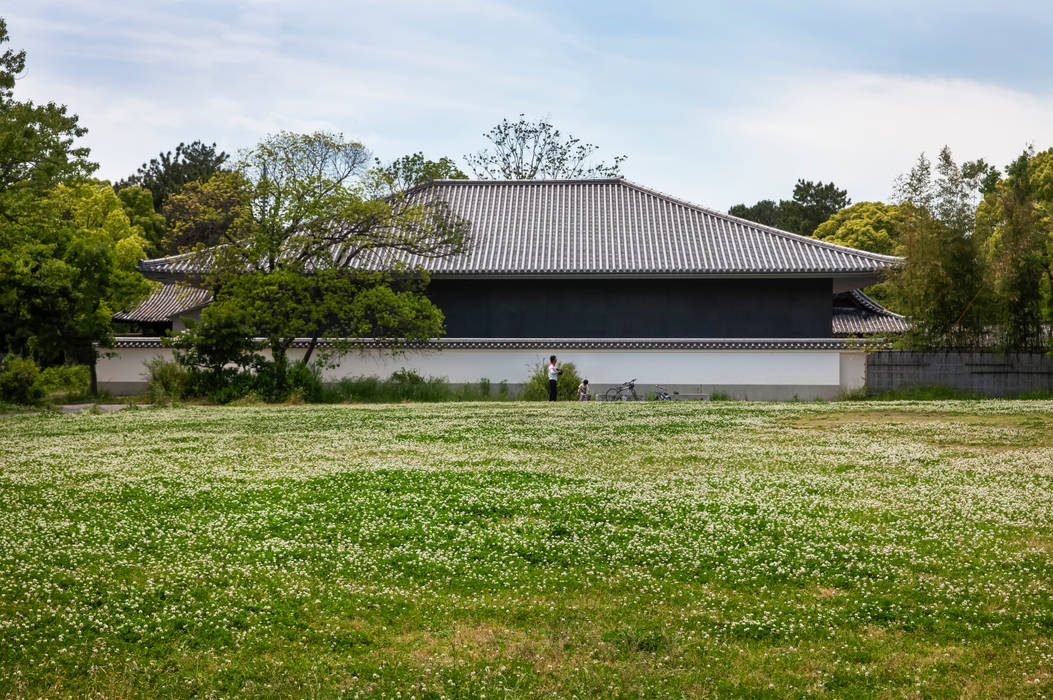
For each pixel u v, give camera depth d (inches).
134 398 1278.3
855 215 3006.9
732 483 506.3
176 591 314.3
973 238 1342.3
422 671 250.5
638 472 547.8
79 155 1037.8
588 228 1712.6
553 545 372.2
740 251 1610.5
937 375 1385.3
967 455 613.3
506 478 520.1
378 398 1343.5
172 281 1705.2
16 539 380.5
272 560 353.4
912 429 770.2
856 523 408.2
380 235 1521.9
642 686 238.7
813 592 317.7
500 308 1625.2
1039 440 683.4
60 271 1289.4
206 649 267.1
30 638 272.8
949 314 1359.5
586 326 1614.2
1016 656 259.1
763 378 1505.9
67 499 465.7
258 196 1369.3
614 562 350.3
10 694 235.6
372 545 377.4
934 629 280.4
